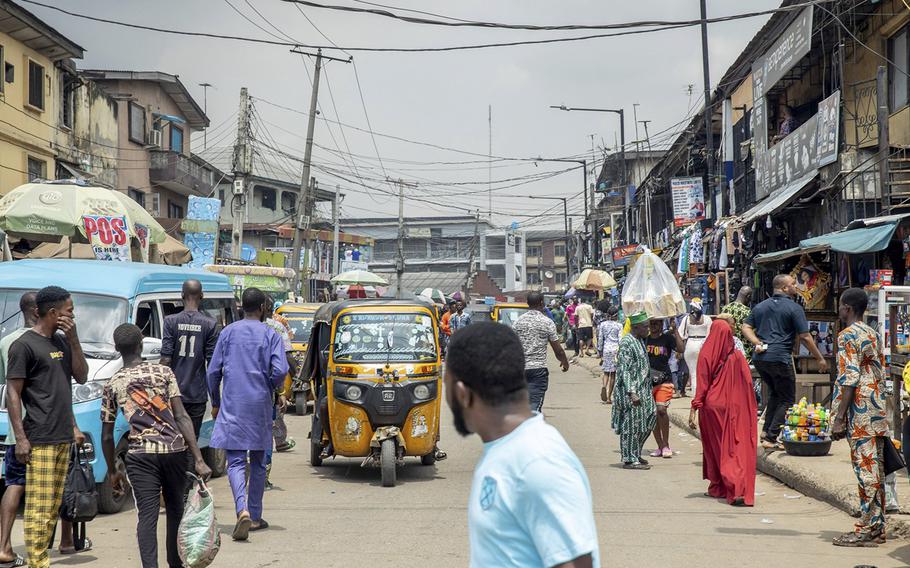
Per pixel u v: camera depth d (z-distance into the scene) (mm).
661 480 10414
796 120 21609
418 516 8570
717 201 26391
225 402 7930
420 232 91375
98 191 14742
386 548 7293
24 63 27828
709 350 9336
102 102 34719
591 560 2355
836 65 18641
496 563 2445
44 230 14203
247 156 30641
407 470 11430
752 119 23156
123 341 6691
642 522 8219
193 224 33250
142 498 6473
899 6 16203
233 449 7844
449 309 29438
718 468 9352
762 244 20672
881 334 9922
